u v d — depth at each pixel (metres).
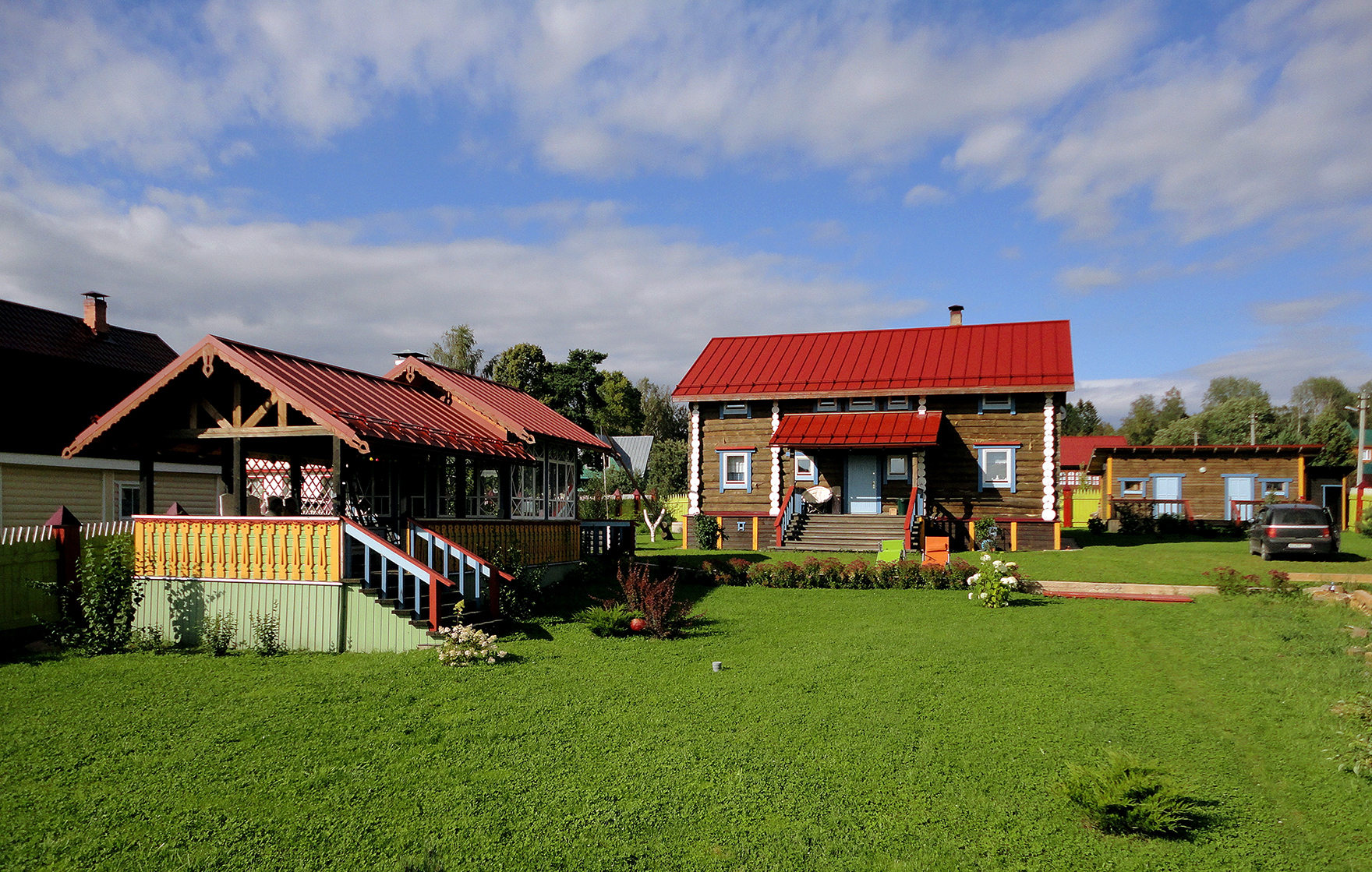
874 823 6.95
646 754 8.34
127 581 13.05
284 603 12.93
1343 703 9.45
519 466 18.53
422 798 7.28
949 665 11.79
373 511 17.28
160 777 7.62
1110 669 11.63
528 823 6.84
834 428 27.81
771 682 10.95
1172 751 8.53
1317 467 35.75
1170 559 22.12
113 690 10.28
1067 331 29.28
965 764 8.17
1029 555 23.67
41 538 13.38
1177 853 6.51
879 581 19.45
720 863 6.27
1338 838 6.75
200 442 16.03
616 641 13.44
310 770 7.82
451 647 11.73
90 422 23.09
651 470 54.50
